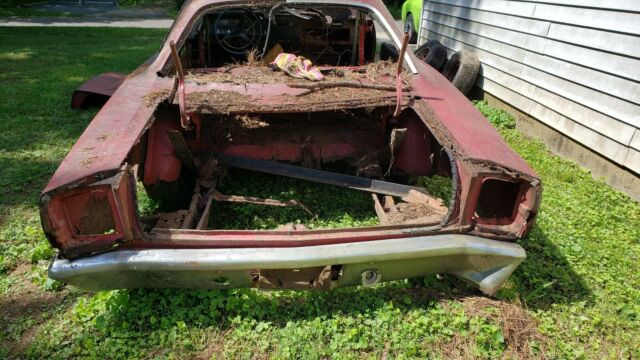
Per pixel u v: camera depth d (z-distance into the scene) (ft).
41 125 16.15
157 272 6.59
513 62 18.07
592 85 13.75
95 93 17.15
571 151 14.93
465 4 22.56
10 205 11.14
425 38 29.81
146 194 10.78
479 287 7.36
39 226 10.23
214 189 9.41
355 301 7.95
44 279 8.45
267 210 10.66
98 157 6.65
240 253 6.49
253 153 10.78
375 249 6.61
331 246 6.64
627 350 7.26
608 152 13.28
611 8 12.84
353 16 13.23
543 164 14.35
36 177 12.49
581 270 9.12
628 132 12.51
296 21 13.10
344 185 9.68
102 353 6.94
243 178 11.96
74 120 16.67
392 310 7.75
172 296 7.80
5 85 21.02
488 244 6.89
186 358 6.90
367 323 7.48
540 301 8.25
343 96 9.02
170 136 8.46
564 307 8.05
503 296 8.08
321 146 10.96
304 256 6.47
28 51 29.89
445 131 7.81
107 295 7.84
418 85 9.66
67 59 27.45
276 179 12.00
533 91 16.81
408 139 9.78
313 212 10.68
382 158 10.54
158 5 74.49
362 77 10.17
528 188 6.73
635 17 12.09
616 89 12.83
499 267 7.07
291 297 8.05
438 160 9.41
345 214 10.45
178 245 6.65
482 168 6.77
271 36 13.16
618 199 12.38
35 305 7.97
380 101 8.93
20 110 17.48
